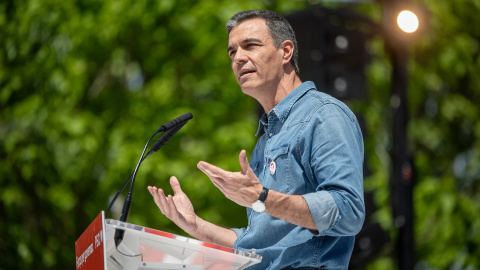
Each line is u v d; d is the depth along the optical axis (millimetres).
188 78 15391
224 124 15125
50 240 15070
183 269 4871
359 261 11047
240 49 6070
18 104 15641
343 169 5422
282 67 6078
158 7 15359
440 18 17438
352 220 5336
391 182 12266
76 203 15219
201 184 14344
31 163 15203
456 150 17750
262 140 6234
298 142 5672
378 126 15211
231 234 6254
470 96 17969
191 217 6125
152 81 15391
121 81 15867
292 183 5668
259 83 6000
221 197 14422
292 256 5637
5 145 15250
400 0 12578
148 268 4824
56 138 15086
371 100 15531
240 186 5117
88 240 4836
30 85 15836
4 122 15609
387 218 13672
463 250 16609
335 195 5305
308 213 5223
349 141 5555
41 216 15188
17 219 15047
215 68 15305
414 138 17312
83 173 15172
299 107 5883
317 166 5520
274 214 5203
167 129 5727
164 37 15531
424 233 16594
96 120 15328
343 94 11805
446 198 16531
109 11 15578
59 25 15688
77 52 15539
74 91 15383
